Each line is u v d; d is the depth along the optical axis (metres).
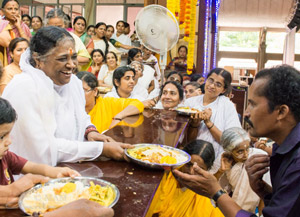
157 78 5.76
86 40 5.61
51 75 1.56
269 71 1.08
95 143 1.53
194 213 1.93
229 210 1.24
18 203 0.98
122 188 1.17
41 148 1.48
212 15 6.79
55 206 0.98
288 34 10.41
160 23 3.21
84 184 1.14
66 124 1.70
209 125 2.64
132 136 1.86
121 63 6.09
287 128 1.08
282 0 9.57
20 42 3.21
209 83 2.83
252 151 2.17
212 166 2.38
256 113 1.09
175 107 2.97
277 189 1.08
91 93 2.54
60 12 2.76
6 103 1.10
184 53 6.40
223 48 13.23
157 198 1.81
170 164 1.34
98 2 8.78
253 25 11.23
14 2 3.94
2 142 1.09
